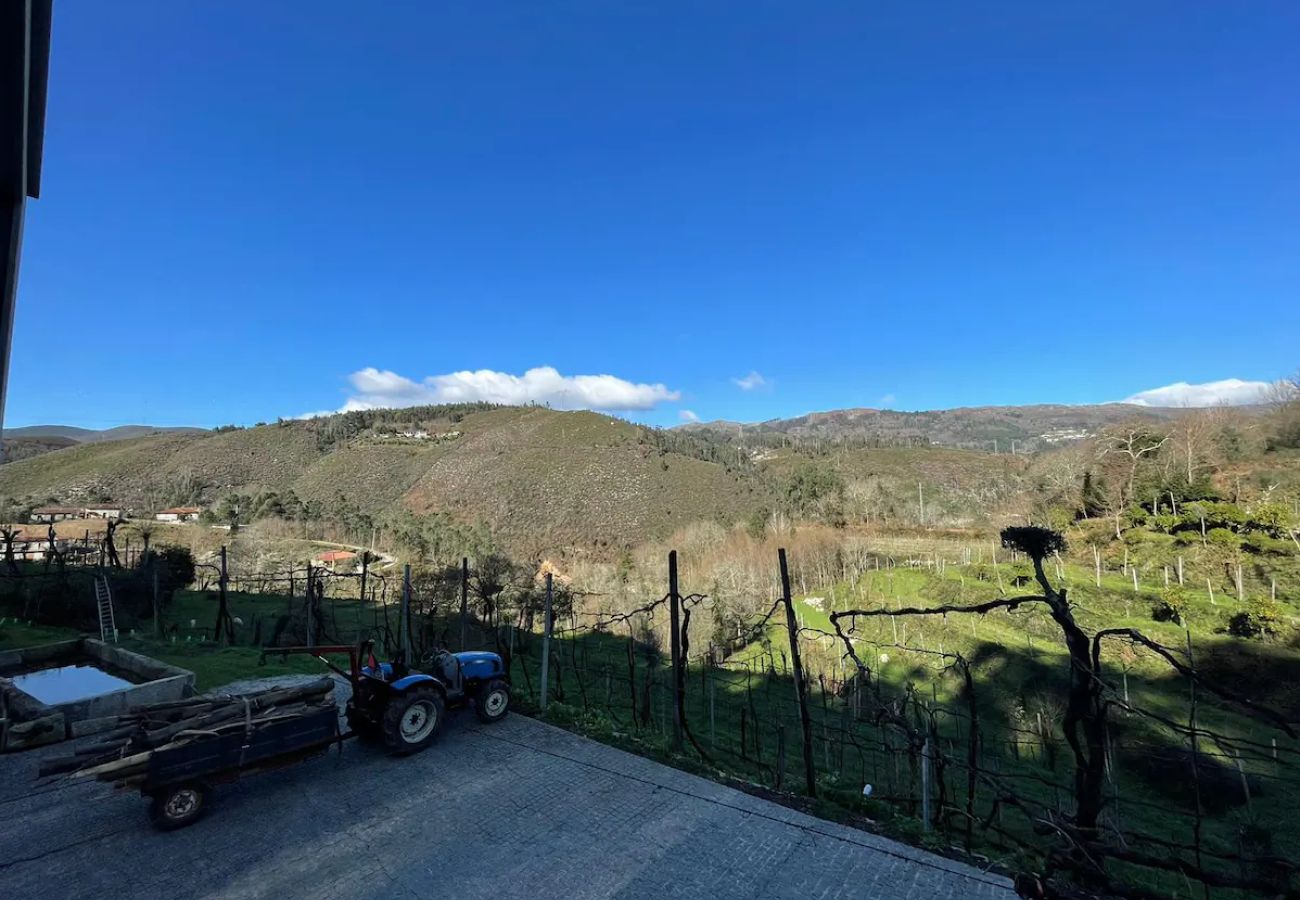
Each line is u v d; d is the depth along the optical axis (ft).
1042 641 93.09
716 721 58.59
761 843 17.56
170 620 60.18
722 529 205.26
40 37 8.29
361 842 17.62
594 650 82.58
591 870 16.33
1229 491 126.11
